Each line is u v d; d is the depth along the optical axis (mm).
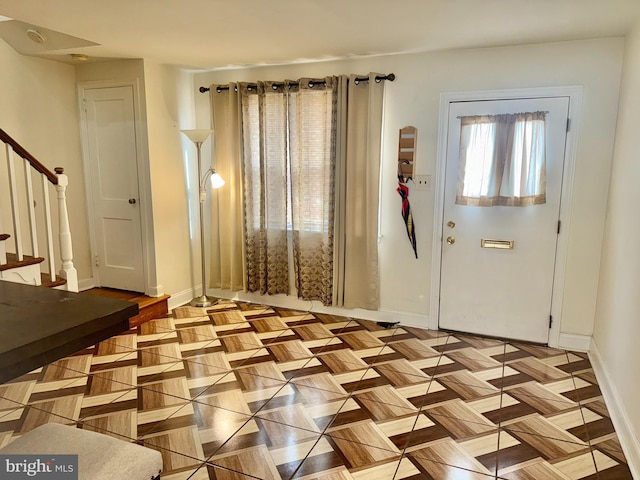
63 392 2807
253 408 2646
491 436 2389
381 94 3682
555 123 3277
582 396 2805
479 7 2471
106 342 3598
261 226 4277
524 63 3305
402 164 3738
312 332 3832
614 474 2102
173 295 4438
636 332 2268
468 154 3477
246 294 4617
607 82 3121
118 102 4078
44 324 1191
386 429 2445
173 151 4309
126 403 2686
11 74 3740
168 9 2523
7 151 3076
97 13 2594
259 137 4148
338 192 3898
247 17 2658
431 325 3898
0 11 2555
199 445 2293
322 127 3920
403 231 3857
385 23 2773
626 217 2639
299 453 2238
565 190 3318
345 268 4027
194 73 4457
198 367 3172
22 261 3172
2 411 2582
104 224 4387
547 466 2156
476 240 3633
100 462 1340
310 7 2484
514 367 3186
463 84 3490
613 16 2607
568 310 3453
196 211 4695
